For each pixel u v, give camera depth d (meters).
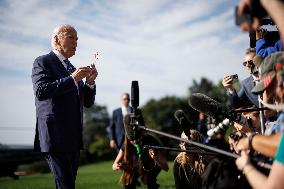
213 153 2.86
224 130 3.40
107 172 18.08
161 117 91.44
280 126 2.60
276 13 2.08
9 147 27.23
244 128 3.38
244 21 2.18
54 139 4.95
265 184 2.29
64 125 5.02
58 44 5.24
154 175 5.93
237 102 5.18
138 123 3.16
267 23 4.16
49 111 5.00
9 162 19.72
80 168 29.56
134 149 6.03
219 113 3.27
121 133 10.98
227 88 5.21
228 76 5.18
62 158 5.03
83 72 4.91
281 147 2.26
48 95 4.84
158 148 3.08
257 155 2.94
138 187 9.18
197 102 3.27
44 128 5.00
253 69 4.39
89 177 14.52
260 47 4.27
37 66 5.07
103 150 65.44
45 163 30.08
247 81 5.06
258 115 4.26
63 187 5.02
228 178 2.61
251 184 2.42
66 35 5.18
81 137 5.23
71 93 5.11
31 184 12.20
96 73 5.35
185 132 4.46
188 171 4.72
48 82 4.96
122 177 6.17
